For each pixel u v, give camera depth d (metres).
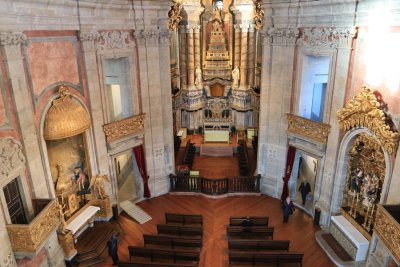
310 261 11.70
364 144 11.23
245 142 22.05
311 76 14.09
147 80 14.75
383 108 10.22
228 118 24.44
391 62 9.83
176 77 23.77
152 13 13.98
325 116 12.97
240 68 23.64
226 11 23.42
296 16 13.14
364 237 11.21
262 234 12.58
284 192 15.38
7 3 8.24
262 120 15.66
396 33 9.61
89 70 12.12
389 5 9.66
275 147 15.62
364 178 11.59
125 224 14.18
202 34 23.97
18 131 9.13
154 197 16.44
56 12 10.20
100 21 12.30
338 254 11.77
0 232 8.19
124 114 15.14
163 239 12.09
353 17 11.08
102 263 11.73
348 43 11.44
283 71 14.34
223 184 16.53
